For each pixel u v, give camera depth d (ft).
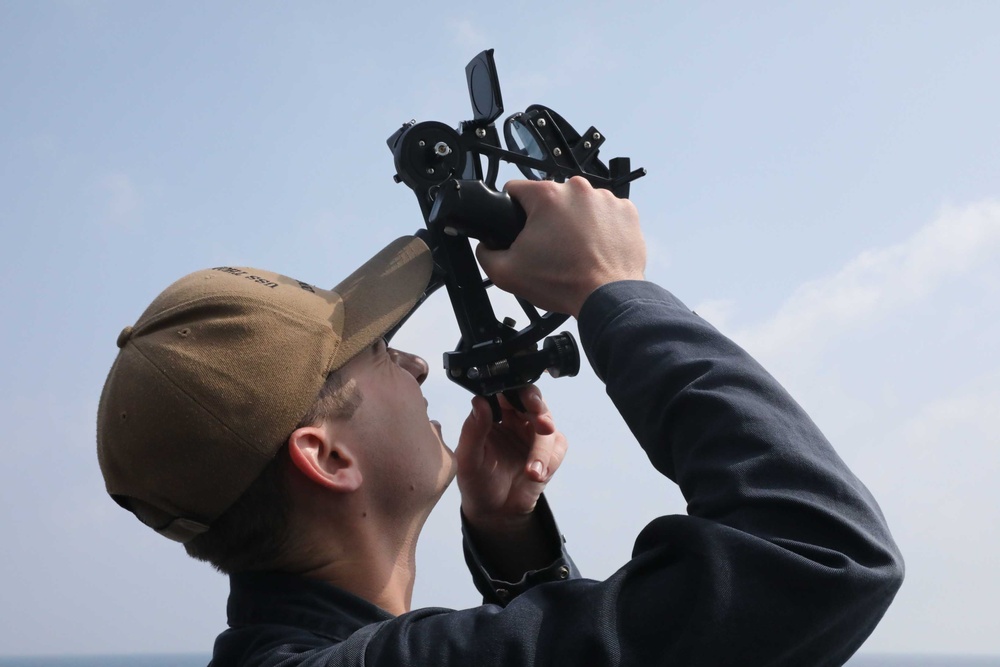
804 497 3.68
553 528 6.04
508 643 3.67
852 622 3.62
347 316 4.91
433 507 5.10
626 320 4.24
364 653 3.81
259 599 4.62
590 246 4.55
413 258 5.24
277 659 4.08
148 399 4.48
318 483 4.61
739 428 3.84
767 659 3.51
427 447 5.00
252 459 4.49
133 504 4.85
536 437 6.04
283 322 4.60
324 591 4.55
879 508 3.87
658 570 3.78
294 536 4.69
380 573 4.80
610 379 4.23
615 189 5.53
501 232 4.78
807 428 3.92
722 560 3.55
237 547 4.69
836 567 3.51
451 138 5.26
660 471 4.18
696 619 3.51
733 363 4.04
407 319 5.79
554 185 4.68
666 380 4.04
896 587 3.70
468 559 6.07
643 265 4.69
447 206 4.69
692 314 4.35
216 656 4.53
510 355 5.47
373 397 4.88
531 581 5.82
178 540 4.87
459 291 5.40
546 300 4.66
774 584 3.50
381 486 4.83
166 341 4.55
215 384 4.44
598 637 3.58
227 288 4.66
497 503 5.96
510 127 5.67
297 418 4.54
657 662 3.56
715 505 3.77
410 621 3.92
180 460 4.49
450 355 5.42
